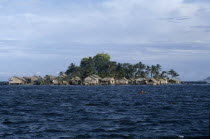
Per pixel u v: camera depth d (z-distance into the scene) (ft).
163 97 253.03
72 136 83.97
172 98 239.71
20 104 184.75
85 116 122.42
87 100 216.54
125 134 86.17
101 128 95.04
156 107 160.35
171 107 160.04
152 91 376.27
